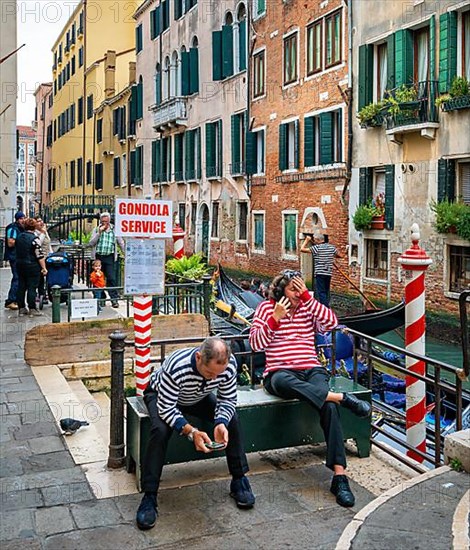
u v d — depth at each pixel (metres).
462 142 14.47
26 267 11.71
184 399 4.66
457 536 3.93
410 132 15.80
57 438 6.03
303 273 20.66
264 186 23.17
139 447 4.84
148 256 6.08
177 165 30.48
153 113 31.92
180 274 12.73
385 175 16.89
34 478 5.12
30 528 4.34
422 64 16.11
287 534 4.29
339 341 10.54
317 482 5.07
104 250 12.51
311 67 20.03
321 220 19.67
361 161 17.83
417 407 6.99
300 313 5.50
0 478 5.12
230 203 25.75
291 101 21.20
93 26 41.47
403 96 15.44
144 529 4.34
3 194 24.23
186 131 29.38
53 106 52.62
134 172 35.59
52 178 53.44
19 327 10.80
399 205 16.39
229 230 25.88
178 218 30.62
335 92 18.80
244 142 24.58
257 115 23.50
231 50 25.20
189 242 29.30
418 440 6.98
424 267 6.92
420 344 6.99
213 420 4.88
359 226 17.45
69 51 46.25
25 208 75.38
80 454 5.62
